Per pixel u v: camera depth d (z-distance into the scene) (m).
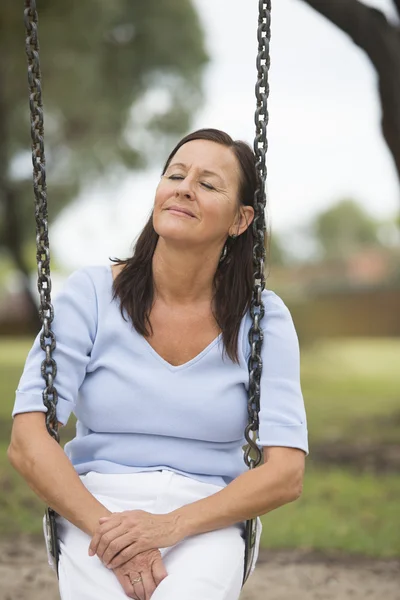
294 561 4.84
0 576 4.47
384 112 7.74
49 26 15.54
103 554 2.39
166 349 2.65
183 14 18.66
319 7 7.45
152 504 2.53
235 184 2.71
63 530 2.60
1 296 33.97
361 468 7.51
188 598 2.34
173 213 2.62
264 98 2.64
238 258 2.76
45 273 2.62
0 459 7.76
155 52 18.53
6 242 21.69
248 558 2.57
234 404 2.62
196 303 2.70
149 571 2.40
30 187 20.34
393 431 9.52
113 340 2.64
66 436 9.18
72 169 20.31
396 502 6.21
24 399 2.56
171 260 2.66
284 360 2.66
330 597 4.22
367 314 33.75
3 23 14.84
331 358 19.69
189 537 2.49
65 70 16.91
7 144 18.97
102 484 2.57
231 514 2.46
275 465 2.54
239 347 2.64
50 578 4.45
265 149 2.65
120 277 2.71
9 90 16.97
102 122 19.23
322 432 9.52
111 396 2.59
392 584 4.45
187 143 2.73
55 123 19.20
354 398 12.92
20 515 5.80
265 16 2.63
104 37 17.19
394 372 17.81
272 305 2.73
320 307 33.97
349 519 5.74
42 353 2.62
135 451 2.60
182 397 2.57
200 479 2.62
